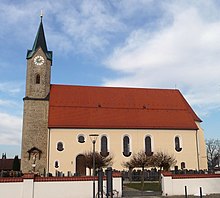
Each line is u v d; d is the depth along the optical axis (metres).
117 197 23.91
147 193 26.97
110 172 16.62
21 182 22.42
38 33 57.41
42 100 53.66
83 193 23.28
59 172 46.84
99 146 51.94
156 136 54.38
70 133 51.50
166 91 63.00
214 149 96.31
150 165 48.53
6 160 75.25
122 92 60.66
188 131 55.66
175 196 24.39
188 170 49.28
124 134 53.47
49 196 22.72
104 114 55.09
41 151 50.66
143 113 56.84
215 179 26.09
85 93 58.59
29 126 51.81
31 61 55.25
